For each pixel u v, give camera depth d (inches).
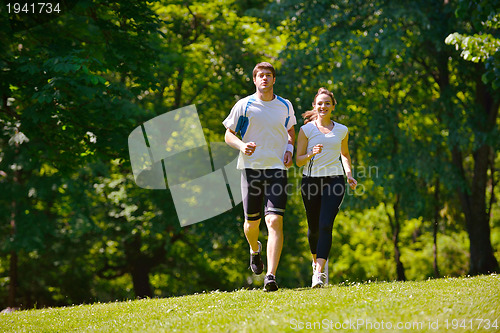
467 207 1256.8
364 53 1168.2
